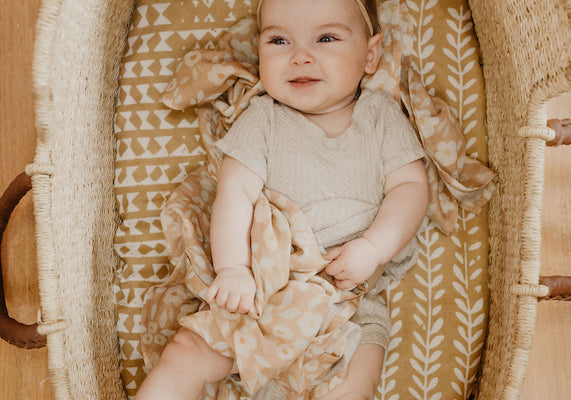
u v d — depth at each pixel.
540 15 0.99
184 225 1.19
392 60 1.27
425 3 1.34
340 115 1.21
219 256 1.10
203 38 1.36
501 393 1.08
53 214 1.08
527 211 1.05
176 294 1.20
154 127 1.34
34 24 1.60
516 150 1.13
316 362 1.07
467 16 1.34
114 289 1.31
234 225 1.12
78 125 1.20
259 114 1.20
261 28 1.23
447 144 1.25
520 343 1.05
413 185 1.16
